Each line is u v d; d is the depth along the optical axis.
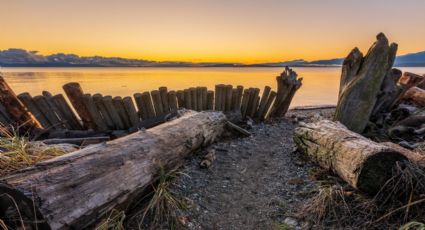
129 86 20.95
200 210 2.73
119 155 2.42
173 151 3.21
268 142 5.07
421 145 3.81
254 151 4.57
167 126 3.60
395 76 5.55
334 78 37.28
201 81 27.30
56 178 1.85
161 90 5.57
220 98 6.09
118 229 2.15
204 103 6.05
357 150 2.62
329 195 2.56
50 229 1.67
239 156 4.33
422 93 5.89
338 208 2.49
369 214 2.33
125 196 2.29
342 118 4.93
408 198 2.27
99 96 5.11
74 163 2.06
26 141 2.95
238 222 2.56
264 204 2.86
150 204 2.50
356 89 4.87
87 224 1.93
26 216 1.71
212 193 3.11
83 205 1.88
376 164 2.39
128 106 5.24
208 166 3.80
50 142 4.40
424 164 2.51
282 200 2.91
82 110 5.09
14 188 1.67
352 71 5.16
